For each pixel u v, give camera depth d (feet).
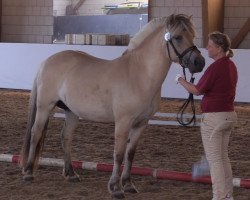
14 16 62.69
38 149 20.06
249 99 43.34
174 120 35.76
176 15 17.08
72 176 19.92
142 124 18.31
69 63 19.35
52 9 61.72
